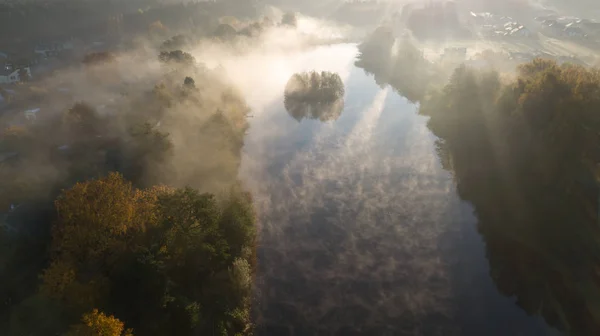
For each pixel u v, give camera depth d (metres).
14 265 47.97
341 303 55.22
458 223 69.81
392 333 51.06
